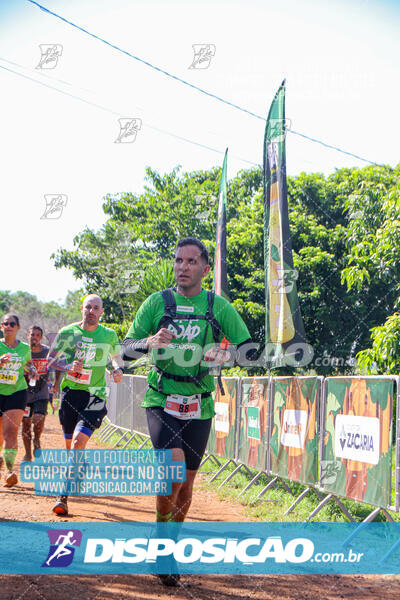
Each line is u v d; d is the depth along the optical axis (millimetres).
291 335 11117
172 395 4730
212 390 4879
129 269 34688
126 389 16406
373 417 6156
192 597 4117
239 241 30484
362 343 26547
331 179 33438
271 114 11531
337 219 31703
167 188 40969
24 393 8797
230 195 39500
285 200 11133
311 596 4281
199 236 37844
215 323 4801
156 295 4930
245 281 29031
